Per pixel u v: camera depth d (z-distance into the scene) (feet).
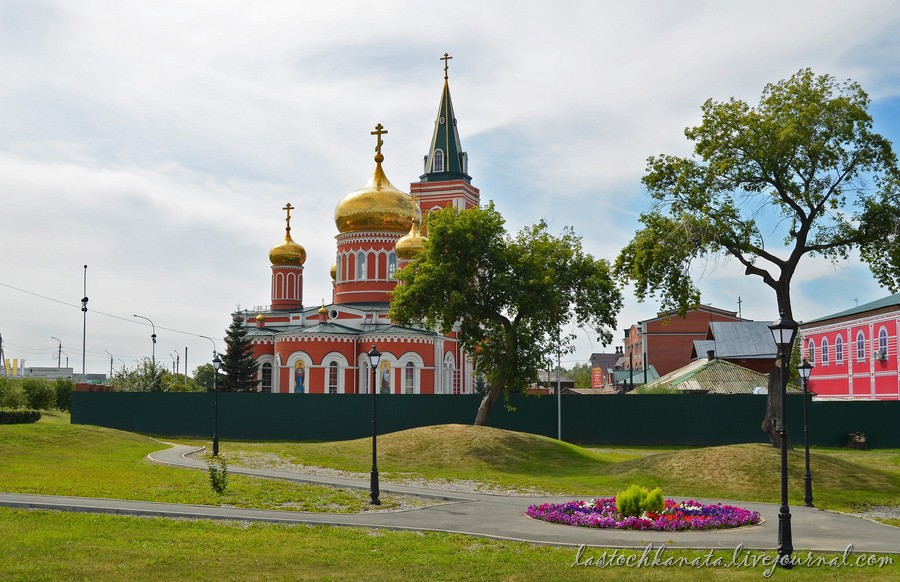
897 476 109.81
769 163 113.19
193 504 77.82
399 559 55.36
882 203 112.98
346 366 235.61
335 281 277.44
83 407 194.70
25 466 107.04
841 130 110.32
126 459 122.62
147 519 68.59
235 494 86.28
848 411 172.55
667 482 105.19
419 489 96.37
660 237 117.29
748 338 265.75
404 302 148.97
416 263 152.25
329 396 185.68
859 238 114.83
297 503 83.10
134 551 55.01
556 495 98.02
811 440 173.06
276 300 285.43
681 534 65.92
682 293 118.42
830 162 111.75
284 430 186.19
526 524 70.38
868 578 51.39
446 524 70.13
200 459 125.59
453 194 296.30
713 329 271.49
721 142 114.62
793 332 61.21
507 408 176.65
